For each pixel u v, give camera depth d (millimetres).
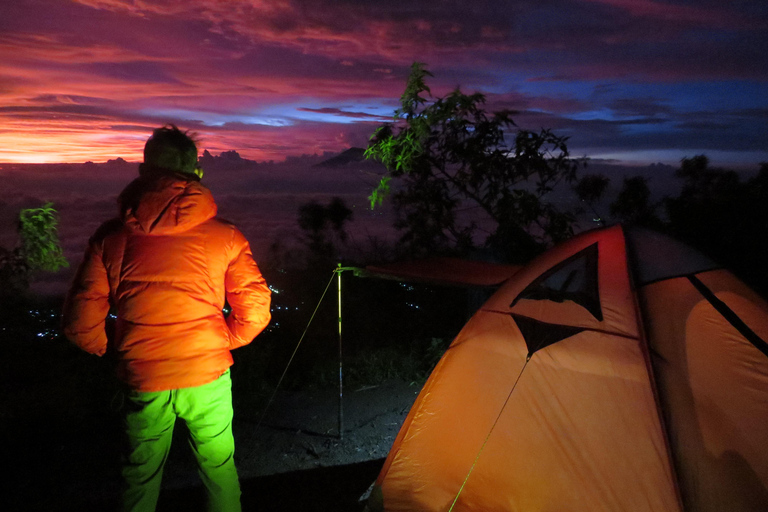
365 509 3180
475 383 3033
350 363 6852
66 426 4949
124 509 2512
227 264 2643
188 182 2529
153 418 2463
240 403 5586
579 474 2582
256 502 3711
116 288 2457
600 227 3359
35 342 7469
